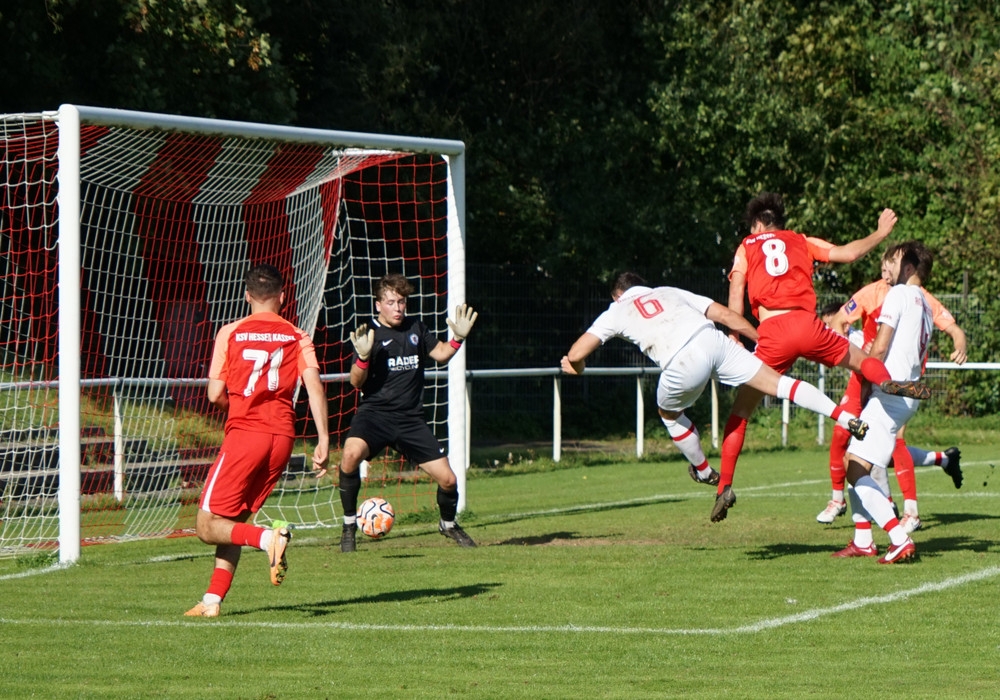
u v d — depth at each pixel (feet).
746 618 60.85
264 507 119.24
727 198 227.20
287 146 106.22
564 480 144.36
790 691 47.03
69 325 82.89
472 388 192.03
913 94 234.58
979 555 80.23
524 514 110.01
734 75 224.94
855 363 75.00
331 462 143.64
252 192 122.01
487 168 206.59
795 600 65.31
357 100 192.44
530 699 46.11
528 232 207.82
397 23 196.95
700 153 226.58
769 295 76.33
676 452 177.78
